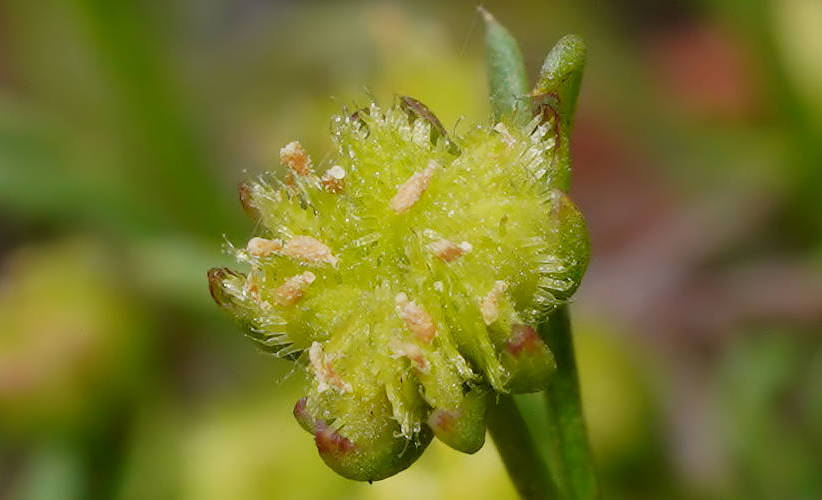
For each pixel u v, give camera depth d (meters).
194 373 0.05
